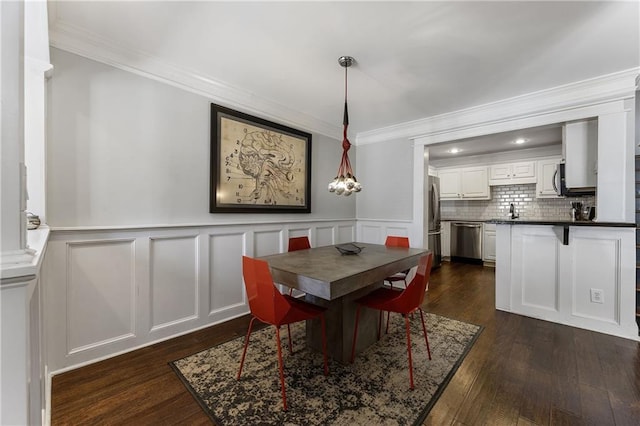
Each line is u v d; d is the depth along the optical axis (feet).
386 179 13.91
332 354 6.91
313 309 6.16
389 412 5.00
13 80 2.27
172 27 6.15
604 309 8.28
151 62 7.47
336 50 7.01
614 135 8.41
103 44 6.63
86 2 5.36
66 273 6.24
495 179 17.90
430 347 7.38
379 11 5.59
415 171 12.80
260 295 5.53
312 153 12.57
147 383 5.84
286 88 9.29
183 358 6.85
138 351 7.18
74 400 5.32
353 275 5.47
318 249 8.90
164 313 7.88
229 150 9.30
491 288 12.95
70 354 6.31
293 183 11.57
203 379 5.99
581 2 5.33
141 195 7.43
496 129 10.62
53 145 6.09
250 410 5.07
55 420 4.81
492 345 7.48
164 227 7.78
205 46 6.91
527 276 9.64
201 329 8.58
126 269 7.16
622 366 6.43
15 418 2.29
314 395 5.47
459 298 11.53
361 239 14.88
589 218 11.73
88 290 6.57
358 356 6.97
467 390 5.61
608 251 8.24
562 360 6.70
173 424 4.75
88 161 6.57
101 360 6.70
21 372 2.31
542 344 7.52
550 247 9.21
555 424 4.72
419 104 10.62
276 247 11.09
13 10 2.28
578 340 7.75
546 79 8.53
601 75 8.25
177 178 8.14
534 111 9.64
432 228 16.49
